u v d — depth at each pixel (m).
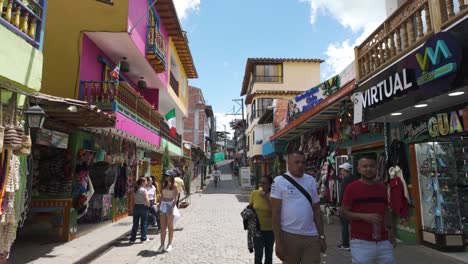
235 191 28.31
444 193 7.27
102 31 9.98
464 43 4.90
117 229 10.23
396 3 9.02
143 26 11.82
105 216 11.23
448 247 6.90
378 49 7.75
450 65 4.90
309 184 4.06
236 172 52.38
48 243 8.12
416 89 5.99
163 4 13.66
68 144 8.65
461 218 7.26
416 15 6.31
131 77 14.20
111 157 10.56
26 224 8.61
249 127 37.31
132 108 11.04
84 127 8.97
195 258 7.03
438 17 5.61
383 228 3.95
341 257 6.84
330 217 11.99
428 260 6.32
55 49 9.86
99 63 11.16
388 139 8.57
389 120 8.01
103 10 10.10
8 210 5.17
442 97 5.84
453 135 6.64
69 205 8.41
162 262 6.76
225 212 14.93
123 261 6.88
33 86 6.03
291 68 31.16
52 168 8.56
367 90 7.78
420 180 7.70
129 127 10.55
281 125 20.86
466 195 7.34
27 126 6.16
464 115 6.09
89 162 9.35
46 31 9.95
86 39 10.23
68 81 9.67
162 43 13.85
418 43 6.14
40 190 8.41
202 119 41.78
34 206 8.27
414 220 7.77
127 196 13.40
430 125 6.98
